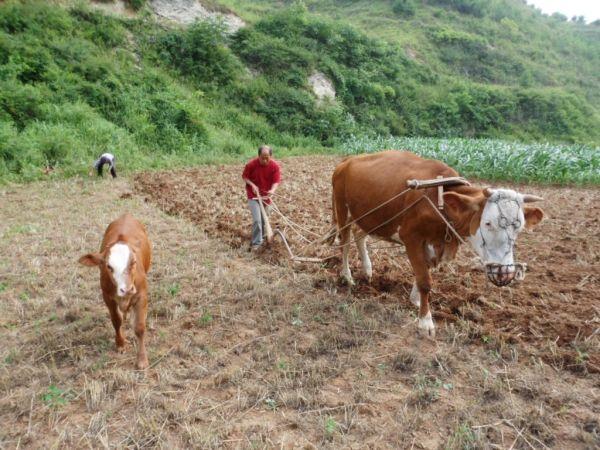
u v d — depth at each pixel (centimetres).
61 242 838
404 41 5259
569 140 4466
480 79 5406
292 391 425
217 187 1362
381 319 555
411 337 521
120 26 2608
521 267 449
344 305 589
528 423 379
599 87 6588
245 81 2914
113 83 2117
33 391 430
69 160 1548
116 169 1627
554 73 6256
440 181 493
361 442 365
